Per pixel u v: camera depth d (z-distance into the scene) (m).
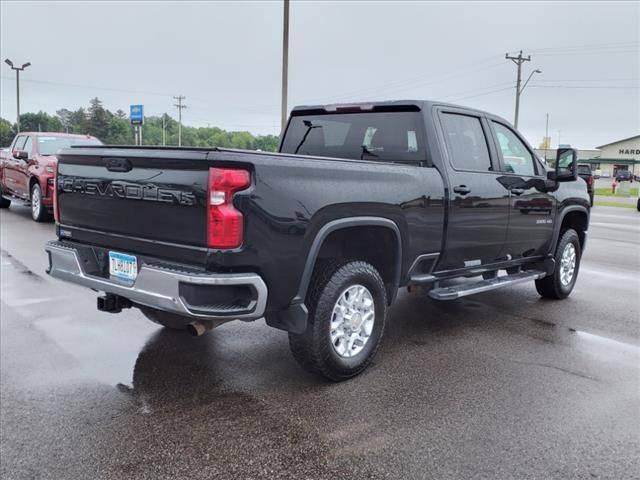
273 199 3.28
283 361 4.34
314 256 3.54
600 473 2.86
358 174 3.82
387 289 4.37
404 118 4.75
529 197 5.55
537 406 3.61
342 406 3.57
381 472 2.84
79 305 5.81
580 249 6.78
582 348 4.77
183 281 3.12
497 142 5.33
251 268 3.23
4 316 5.40
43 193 11.55
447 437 3.19
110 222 3.76
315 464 2.91
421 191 4.30
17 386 3.83
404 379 4.02
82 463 2.90
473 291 4.89
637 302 6.42
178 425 3.30
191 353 4.48
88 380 3.94
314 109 5.41
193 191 3.19
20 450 3.01
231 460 2.94
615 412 3.54
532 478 2.80
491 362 4.39
